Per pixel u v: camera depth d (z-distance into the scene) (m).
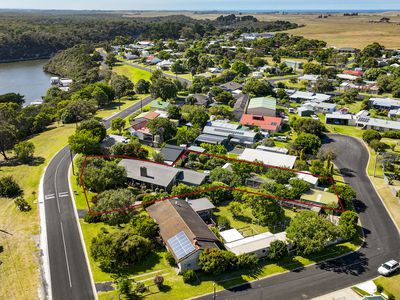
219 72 196.38
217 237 59.34
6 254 56.66
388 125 113.38
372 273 53.56
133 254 53.84
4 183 75.81
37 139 108.69
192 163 87.06
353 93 147.38
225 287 49.88
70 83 197.00
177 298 47.62
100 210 64.94
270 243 56.56
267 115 123.06
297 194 71.25
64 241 59.75
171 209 62.84
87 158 81.50
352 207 71.50
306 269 54.09
